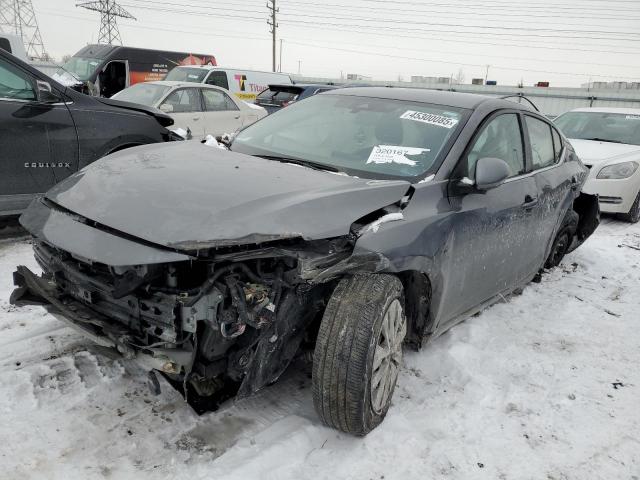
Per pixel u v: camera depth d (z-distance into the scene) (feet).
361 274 8.34
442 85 111.96
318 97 13.37
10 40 37.55
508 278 13.08
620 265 19.39
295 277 7.75
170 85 33.40
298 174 9.39
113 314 8.00
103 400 8.99
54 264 8.63
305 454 8.18
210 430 8.52
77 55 55.98
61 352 10.28
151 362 7.64
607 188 25.45
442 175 10.11
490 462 8.47
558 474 8.38
